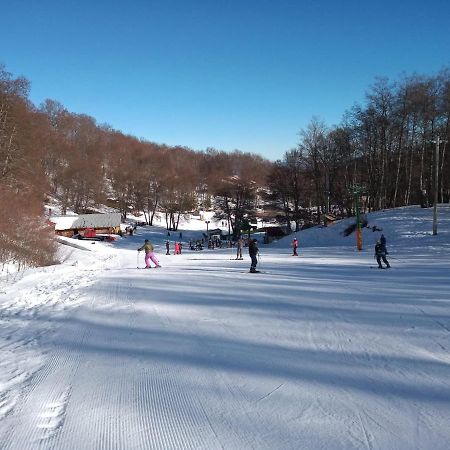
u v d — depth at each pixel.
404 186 61.81
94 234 73.81
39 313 11.65
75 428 4.44
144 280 17.70
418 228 41.91
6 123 50.34
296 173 69.88
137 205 100.62
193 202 102.31
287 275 18.23
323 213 67.75
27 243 32.47
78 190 95.06
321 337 7.58
